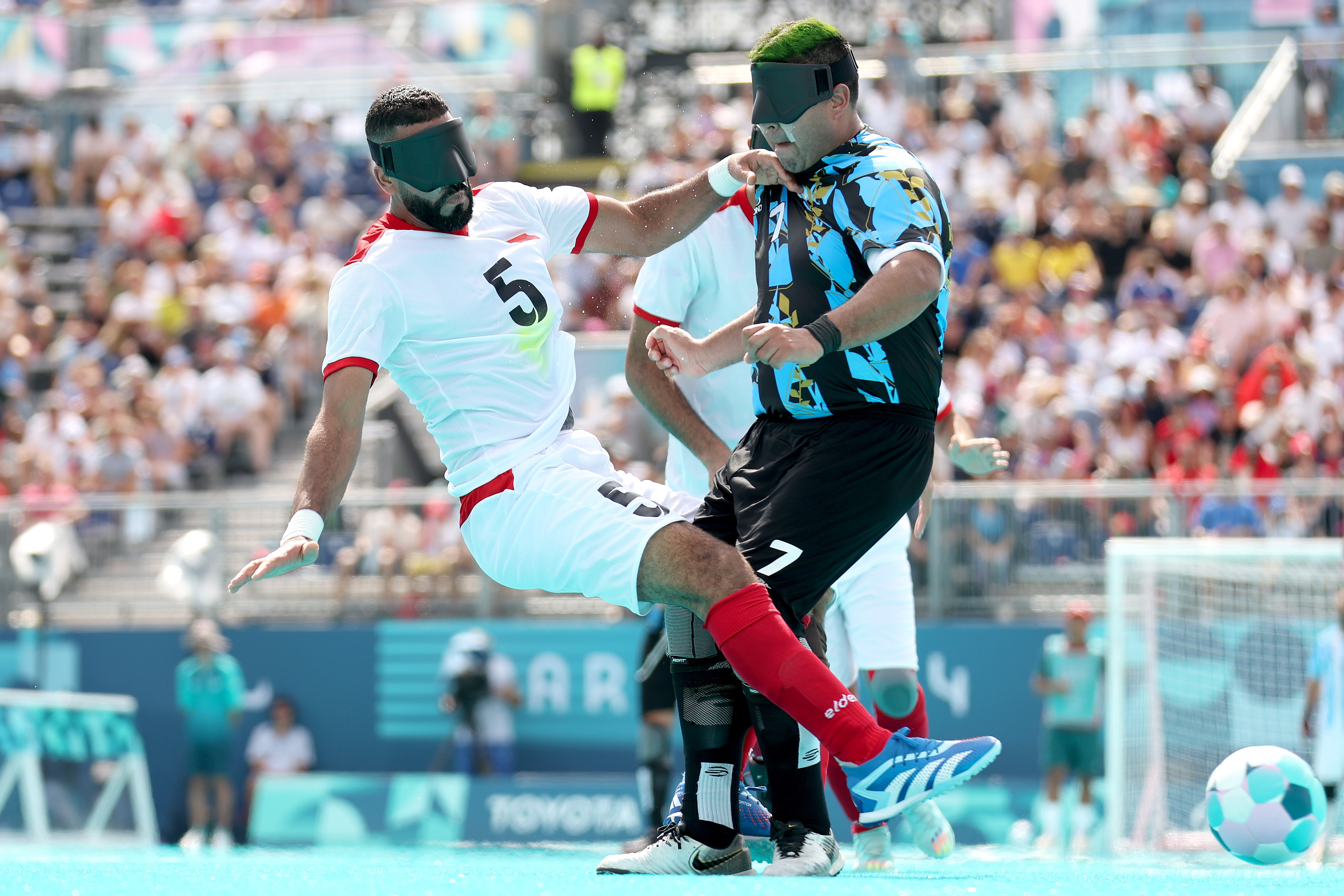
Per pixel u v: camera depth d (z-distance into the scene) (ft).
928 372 37.37
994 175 177.47
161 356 177.58
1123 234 170.81
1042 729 124.26
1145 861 68.39
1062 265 168.14
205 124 207.21
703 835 37.81
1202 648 112.47
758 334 34.06
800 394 37.19
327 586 141.38
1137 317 150.82
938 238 35.76
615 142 226.17
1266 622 111.45
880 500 36.88
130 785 137.69
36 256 204.13
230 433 163.12
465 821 129.59
